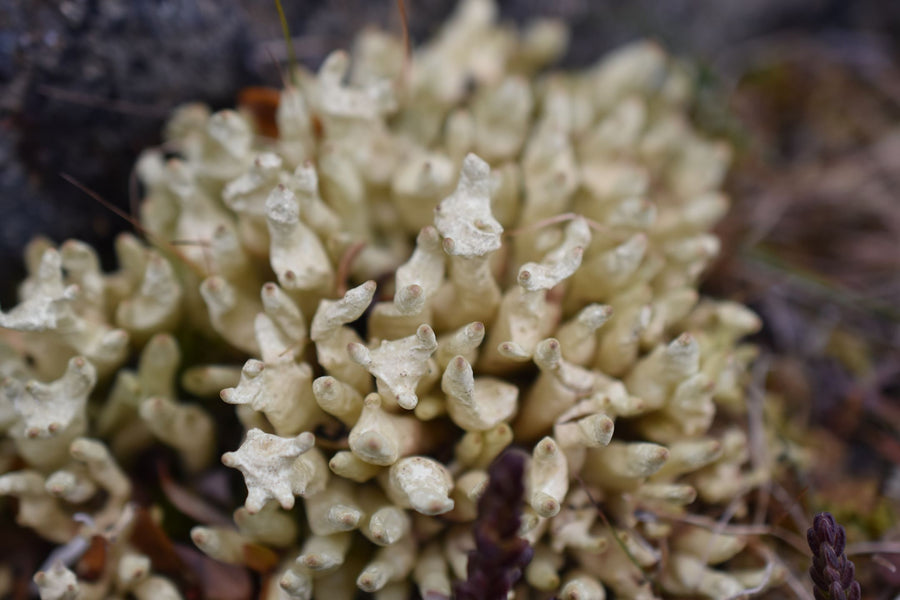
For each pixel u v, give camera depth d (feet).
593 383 0.30
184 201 0.32
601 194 0.35
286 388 0.29
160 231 0.33
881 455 0.36
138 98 0.35
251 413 0.29
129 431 0.31
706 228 0.35
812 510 0.33
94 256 0.32
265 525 0.29
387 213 0.34
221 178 0.33
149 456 0.32
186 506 0.31
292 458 0.27
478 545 0.26
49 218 0.34
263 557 0.29
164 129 0.36
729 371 0.31
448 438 0.30
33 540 0.31
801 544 0.32
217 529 0.29
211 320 0.31
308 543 0.29
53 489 0.29
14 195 0.33
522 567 0.27
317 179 0.32
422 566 0.29
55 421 0.29
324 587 0.29
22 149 0.33
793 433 0.36
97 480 0.30
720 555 0.30
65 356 0.31
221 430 0.32
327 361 0.29
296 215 0.30
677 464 0.30
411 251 0.34
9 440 0.31
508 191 0.33
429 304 0.29
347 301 0.28
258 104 0.36
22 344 0.32
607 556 0.30
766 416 0.34
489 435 0.29
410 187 0.33
